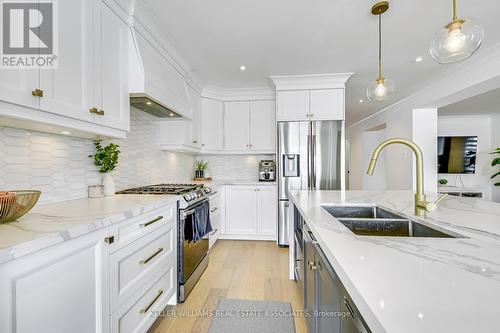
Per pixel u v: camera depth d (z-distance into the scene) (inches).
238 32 91.0
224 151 156.7
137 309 58.0
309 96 136.1
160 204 67.5
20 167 54.8
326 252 31.4
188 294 85.8
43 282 35.1
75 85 53.1
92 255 44.3
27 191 45.3
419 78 135.9
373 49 104.3
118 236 51.3
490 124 219.5
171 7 76.6
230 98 156.5
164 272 71.7
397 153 184.2
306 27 88.0
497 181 213.9
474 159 217.3
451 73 127.5
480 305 17.8
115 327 50.0
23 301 32.4
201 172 160.7
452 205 61.3
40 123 48.0
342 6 76.5
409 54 108.7
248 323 70.7
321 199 74.9
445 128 226.7
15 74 40.9
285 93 137.4
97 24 60.1
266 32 91.3
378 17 82.2
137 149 100.7
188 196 84.0
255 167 167.9
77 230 39.7
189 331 67.5
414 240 33.4
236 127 156.2
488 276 22.6
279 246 136.4
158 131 117.3
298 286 87.9
